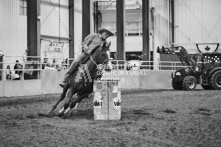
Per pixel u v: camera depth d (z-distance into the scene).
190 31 40.59
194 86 24.83
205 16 40.16
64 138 8.19
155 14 41.16
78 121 10.83
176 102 16.47
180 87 25.77
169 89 26.33
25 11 31.55
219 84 24.83
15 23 30.45
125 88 26.28
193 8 40.47
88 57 10.92
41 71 21.33
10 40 29.95
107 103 11.05
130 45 42.66
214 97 18.94
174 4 41.00
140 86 27.34
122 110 13.55
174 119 11.20
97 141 7.85
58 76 22.41
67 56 38.25
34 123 10.46
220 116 11.88
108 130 9.24
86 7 27.09
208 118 11.40
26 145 7.48
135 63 29.23
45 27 34.88
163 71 28.02
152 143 7.64
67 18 38.38
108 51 10.94
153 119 11.20
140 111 13.20
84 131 9.10
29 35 24.86
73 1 38.47
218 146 7.36
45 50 34.66
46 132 8.97
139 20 42.38
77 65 10.94
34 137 8.31
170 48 25.53
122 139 8.07
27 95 19.98
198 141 7.86
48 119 11.29
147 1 33.88
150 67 32.75
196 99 17.88
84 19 27.14
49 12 35.44
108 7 42.47
